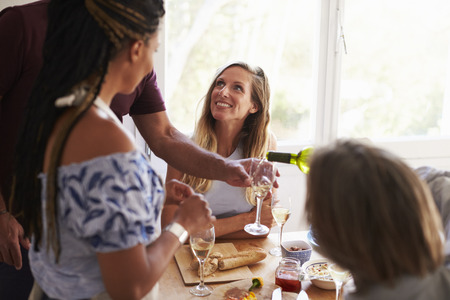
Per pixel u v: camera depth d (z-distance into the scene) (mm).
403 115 3119
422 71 3074
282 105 2979
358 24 2932
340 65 2893
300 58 2941
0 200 1482
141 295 919
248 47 2879
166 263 985
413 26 3002
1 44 1335
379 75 3025
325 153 798
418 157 3084
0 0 2328
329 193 758
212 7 2785
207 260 1621
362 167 750
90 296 968
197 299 1418
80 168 866
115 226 854
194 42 2805
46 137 928
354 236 737
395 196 735
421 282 770
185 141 1707
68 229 915
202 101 2295
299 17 2891
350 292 850
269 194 2123
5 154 1405
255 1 2824
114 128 895
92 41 901
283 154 1568
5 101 1396
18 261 1541
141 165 908
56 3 935
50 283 988
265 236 1938
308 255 1672
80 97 917
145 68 980
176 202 1355
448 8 3014
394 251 728
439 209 1041
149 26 932
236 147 2258
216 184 2135
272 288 1465
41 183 947
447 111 3170
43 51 961
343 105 3029
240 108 2123
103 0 890
